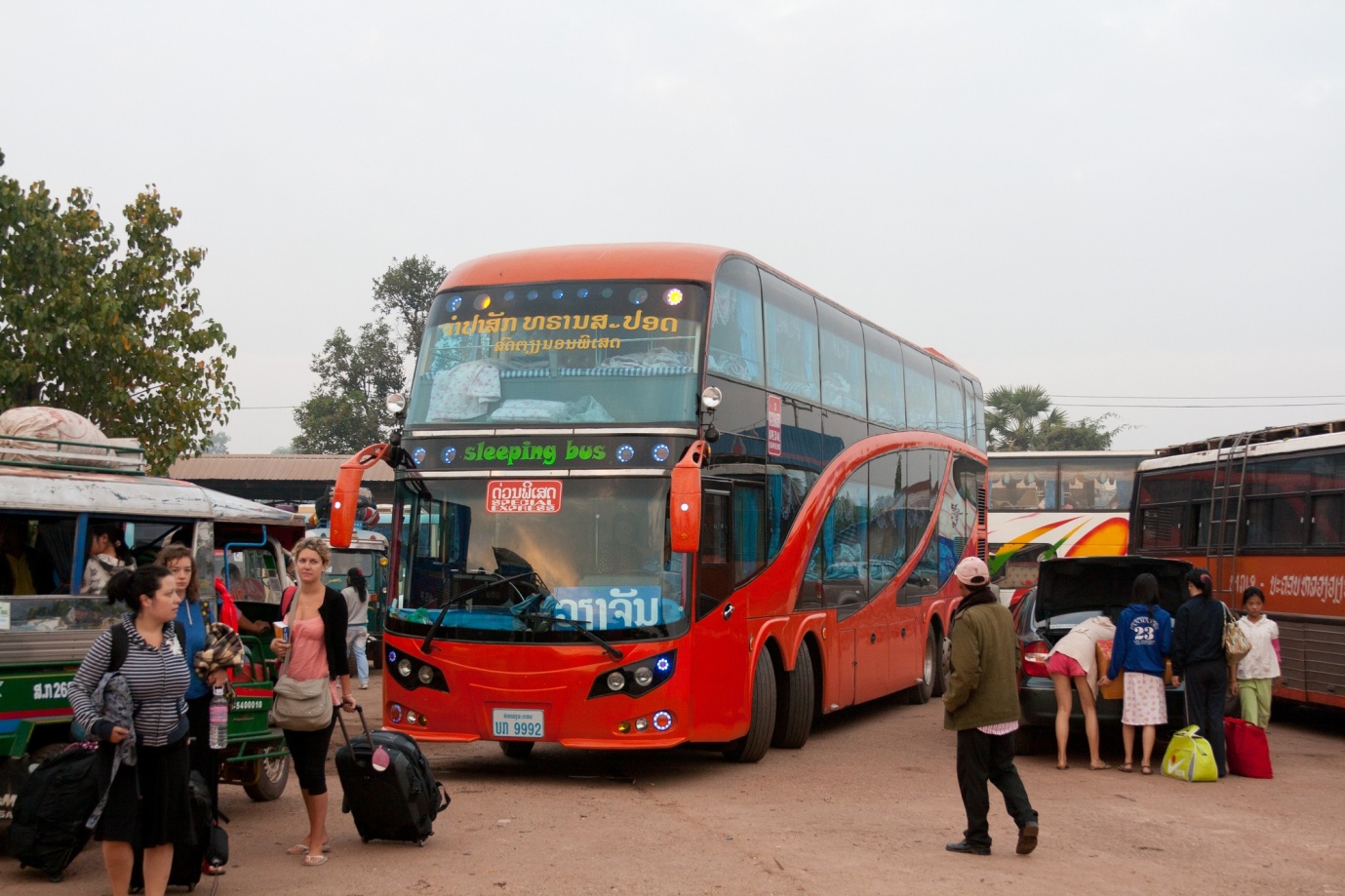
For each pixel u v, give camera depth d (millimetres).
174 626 6594
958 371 20594
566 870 7578
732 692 11258
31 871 7473
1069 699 12102
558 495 10734
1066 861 8023
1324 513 14289
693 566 10648
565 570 10594
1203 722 11633
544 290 11461
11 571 8328
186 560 6992
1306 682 14539
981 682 8188
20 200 17953
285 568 10836
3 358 17766
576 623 10469
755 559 11953
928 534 18031
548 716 10414
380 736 8188
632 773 11602
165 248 19844
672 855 8008
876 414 16078
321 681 7711
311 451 48906
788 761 12383
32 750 7844
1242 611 16047
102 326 18109
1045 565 13609
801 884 7270
